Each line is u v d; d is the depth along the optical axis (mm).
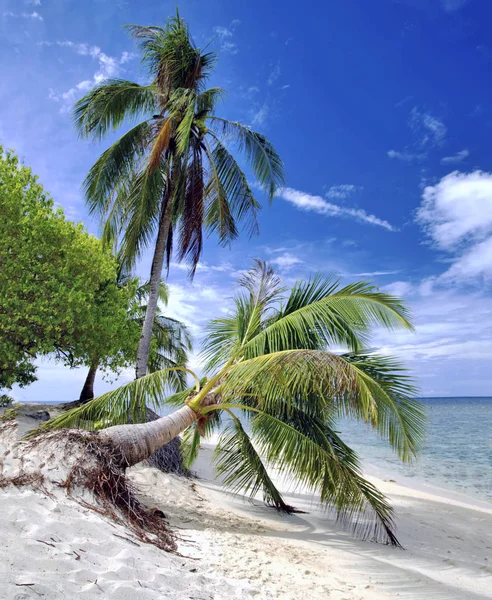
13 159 11586
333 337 6992
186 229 11531
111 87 11547
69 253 11609
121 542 3475
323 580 4035
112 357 13156
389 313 6285
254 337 7055
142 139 11617
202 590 2969
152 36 11727
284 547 5086
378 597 3879
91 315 11406
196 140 11891
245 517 7055
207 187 12148
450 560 5785
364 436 28750
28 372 12227
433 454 20453
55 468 4668
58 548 2904
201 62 11789
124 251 11641
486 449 22000
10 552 2602
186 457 9008
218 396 6934
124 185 11828
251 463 7598
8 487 3934
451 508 10242
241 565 3939
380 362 6629
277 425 6625
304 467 6336
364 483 6516
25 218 10969
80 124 11781
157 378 6898
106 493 4785
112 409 6738
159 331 18078
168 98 11578
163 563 3363
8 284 10469
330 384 5531
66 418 6750
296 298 7496
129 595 2504
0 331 10836
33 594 2201
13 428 8016
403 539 6910
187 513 6391
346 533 6887
